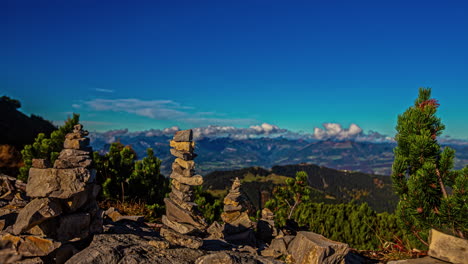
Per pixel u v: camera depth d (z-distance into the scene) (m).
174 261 6.46
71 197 6.51
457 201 7.52
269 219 12.60
